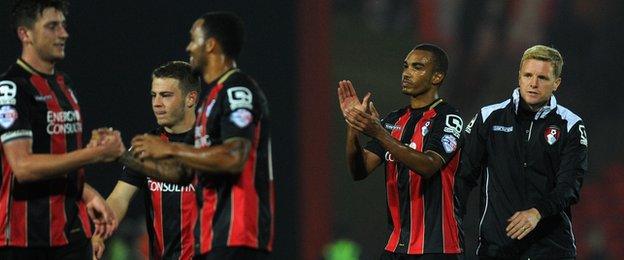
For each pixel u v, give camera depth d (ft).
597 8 164.45
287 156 168.66
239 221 51.06
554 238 65.98
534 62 64.75
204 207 52.29
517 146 66.03
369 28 166.91
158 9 161.07
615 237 161.99
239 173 51.31
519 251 66.08
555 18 164.55
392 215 67.46
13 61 151.43
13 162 52.16
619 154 164.25
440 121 65.72
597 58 164.66
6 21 150.71
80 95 158.81
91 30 159.12
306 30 167.84
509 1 163.73
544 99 65.21
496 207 66.44
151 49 160.97
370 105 62.08
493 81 163.63
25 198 54.29
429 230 65.87
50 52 54.19
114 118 160.04
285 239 167.63
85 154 52.01
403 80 67.26
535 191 65.82
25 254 54.60
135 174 66.18
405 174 66.33
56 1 54.34
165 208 64.85
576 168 64.85
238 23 52.90
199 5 162.40
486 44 163.94
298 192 168.45
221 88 51.49
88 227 57.77
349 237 166.81
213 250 51.37
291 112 168.96
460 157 67.41
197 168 50.01
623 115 164.35
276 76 168.45
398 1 166.09
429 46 67.51
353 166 67.05
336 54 167.73
